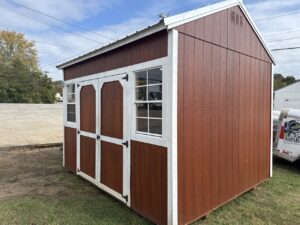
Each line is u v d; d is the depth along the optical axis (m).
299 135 6.14
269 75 5.22
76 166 5.70
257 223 3.52
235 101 4.22
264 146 5.13
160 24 3.04
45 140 10.05
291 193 4.66
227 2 3.90
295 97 24.86
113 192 4.34
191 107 3.36
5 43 33.75
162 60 3.22
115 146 4.27
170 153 3.14
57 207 3.96
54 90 31.41
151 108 3.54
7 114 14.30
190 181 3.38
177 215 3.19
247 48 4.49
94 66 4.85
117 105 4.20
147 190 3.55
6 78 25.55
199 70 3.47
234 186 4.24
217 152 3.84
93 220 3.54
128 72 3.88
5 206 3.99
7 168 6.37
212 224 3.47
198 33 3.44
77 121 5.59
